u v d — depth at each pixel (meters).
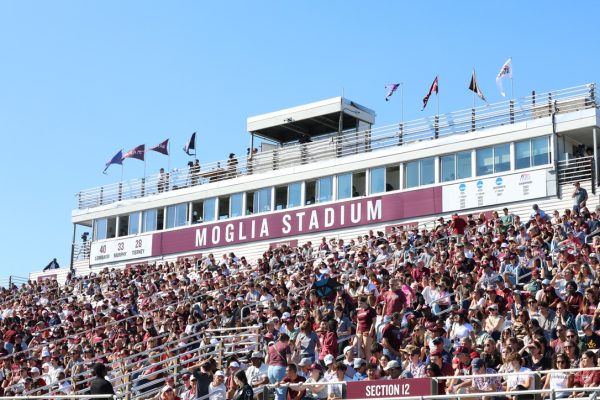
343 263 31.62
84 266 53.03
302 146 46.50
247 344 23.61
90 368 23.77
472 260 25.70
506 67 40.25
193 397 19.62
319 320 22.56
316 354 20.27
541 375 15.80
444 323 19.98
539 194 37.44
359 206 42.50
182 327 26.06
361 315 20.70
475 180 39.34
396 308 21.06
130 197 52.41
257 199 46.53
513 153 38.69
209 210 48.31
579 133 37.91
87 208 53.84
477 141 39.66
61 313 37.72
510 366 15.80
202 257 45.50
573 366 16.22
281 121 48.28
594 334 17.14
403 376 16.84
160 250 49.50
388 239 33.50
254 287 28.80
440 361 16.80
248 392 16.75
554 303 19.23
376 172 42.69
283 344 19.30
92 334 29.47
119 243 51.50
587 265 21.78
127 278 43.28
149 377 22.66
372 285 24.27
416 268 25.73
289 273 33.34
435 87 42.38
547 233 27.81
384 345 18.97
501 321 19.23
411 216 40.84
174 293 34.16
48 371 26.19
